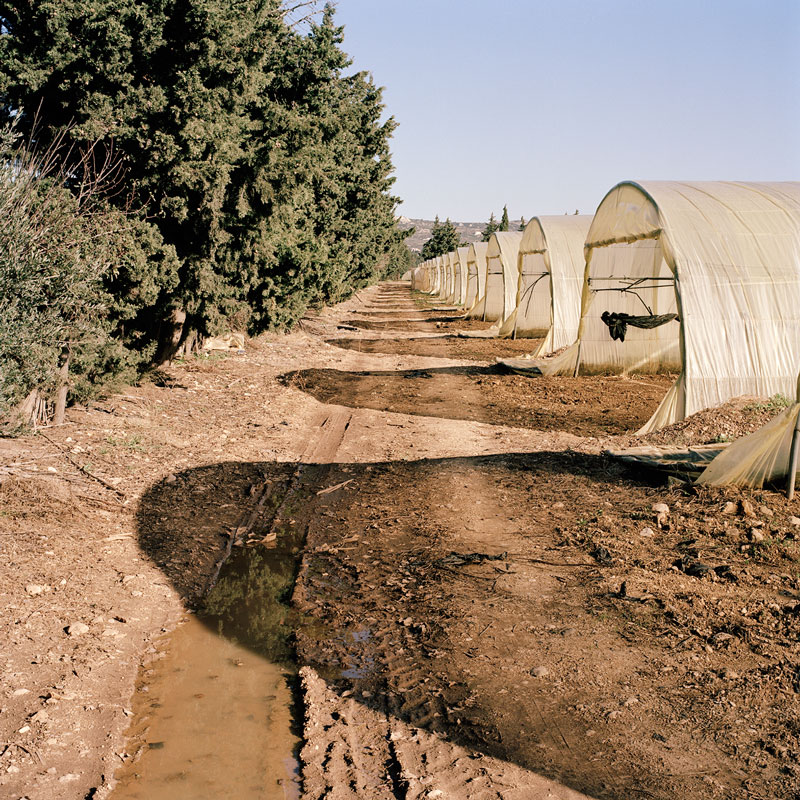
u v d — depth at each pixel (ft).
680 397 41.50
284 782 13.88
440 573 23.31
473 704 16.08
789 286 43.01
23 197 29.53
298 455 38.88
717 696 15.75
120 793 13.43
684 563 22.77
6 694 15.87
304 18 59.67
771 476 28.63
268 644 19.48
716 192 48.37
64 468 30.32
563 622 19.63
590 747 14.33
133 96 34.12
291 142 42.98
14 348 28.81
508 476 34.01
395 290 302.66
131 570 23.08
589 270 64.08
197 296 43.50
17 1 32.19
